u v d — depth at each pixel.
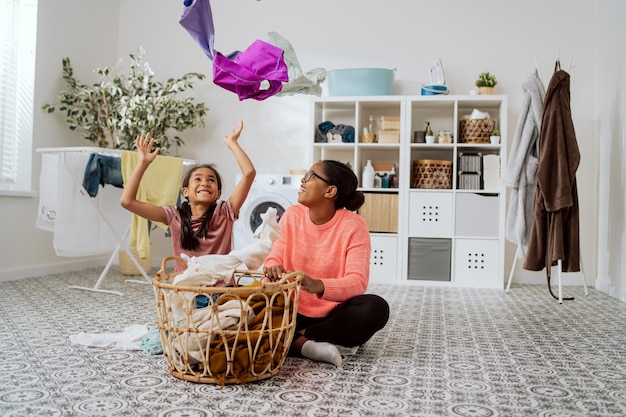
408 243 4.20
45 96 4.16
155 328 2.05
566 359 1.95
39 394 1.45
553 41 4.41
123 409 1.35
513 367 1.83
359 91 4.34
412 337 2.29
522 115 3.67
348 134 4.39
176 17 4.95
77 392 1.47
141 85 4.52
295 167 4.73
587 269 4.30
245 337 1.56
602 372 1.79
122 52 5.00
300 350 1.86
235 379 1.56
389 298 3.45
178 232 2.00
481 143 4.15
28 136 4.03
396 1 4.61
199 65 4.90
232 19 4.86
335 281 1.76
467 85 4.50
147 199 3.19
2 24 3.91
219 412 1.34
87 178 3.03
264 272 1.71
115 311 2.73
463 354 2.00
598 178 4.23
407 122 4.21
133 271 4.21
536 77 3.72
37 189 4.07
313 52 4.72
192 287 1.51
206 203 2.00
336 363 1.77
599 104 4.23
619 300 3.50
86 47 4.61
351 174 1.96
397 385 1.61
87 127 4.26
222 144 4.86
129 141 4.21
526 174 3.64
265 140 4.79
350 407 1.40
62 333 2.20
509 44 4.46
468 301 3.37
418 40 4.57
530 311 3.03
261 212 4.30
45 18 4.15
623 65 3.68
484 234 4.11
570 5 4.39
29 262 4.00
